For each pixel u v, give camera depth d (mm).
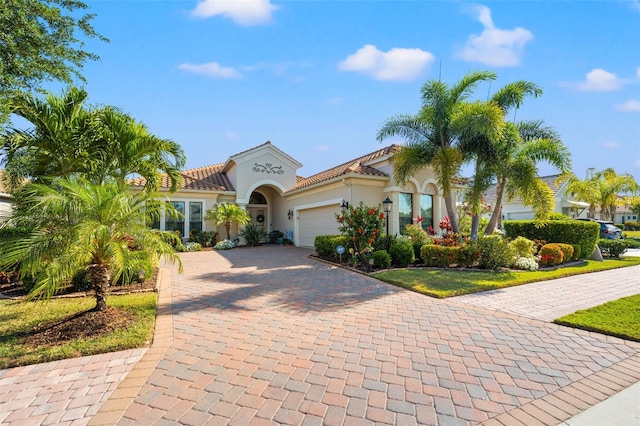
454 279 9867
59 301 7492
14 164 9203
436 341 5215
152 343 5172
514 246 12945
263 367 4344
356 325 5988
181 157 11992
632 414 3297
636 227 40625
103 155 9750
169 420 3219
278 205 26547
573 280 10227
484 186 14586
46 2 9391
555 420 3209
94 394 3703
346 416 3270
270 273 11617
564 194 30078
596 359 4559
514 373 4156
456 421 3193
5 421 3211
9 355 4621
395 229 16719
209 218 21688
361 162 19344
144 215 6539
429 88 14781
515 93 14602
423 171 18078
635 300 7488
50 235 5340
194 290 8922
